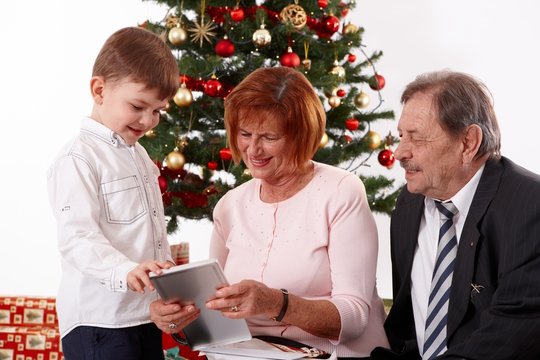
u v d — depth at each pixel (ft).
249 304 5.86
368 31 15.70
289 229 6.88
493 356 5.68
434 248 6.61
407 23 15.55
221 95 10.52
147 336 6.61
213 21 10.38
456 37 15.31
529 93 14.99
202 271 5.61
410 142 6.22
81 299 6.39
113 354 6.37
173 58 6.85
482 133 6.14
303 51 10.95
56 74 15.38
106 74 6.57
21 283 15.38
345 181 6.89
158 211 6.99
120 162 6.63
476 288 6.06
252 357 5.90
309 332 6.36
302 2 10.77
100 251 6.00
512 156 15.05
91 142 6.56
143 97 6.54
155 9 15.48
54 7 15.31
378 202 11.42
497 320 5.71
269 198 7.14
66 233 6.17
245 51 10.86
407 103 6.27
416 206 6.72
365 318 6.53
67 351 6.49
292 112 6.70
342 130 11.51
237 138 6.95
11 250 15.39
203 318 6.03
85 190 6.29
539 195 5.85
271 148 6.77
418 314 6.65
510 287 5.78
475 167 6.29
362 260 6.70
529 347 5.65
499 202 6.03
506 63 15.08
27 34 15.30
